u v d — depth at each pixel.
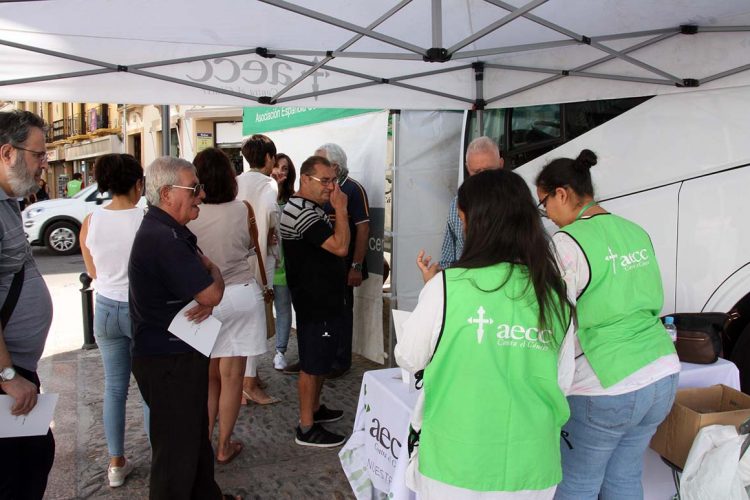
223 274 3.24
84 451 3.76
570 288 1.91
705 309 3.32
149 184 2.47
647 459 2.70
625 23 3.31
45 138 2.16
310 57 3.80
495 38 3.73
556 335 1.67
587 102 3.93
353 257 4.68
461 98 4.47
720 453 2.16
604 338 2.02
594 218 2.13
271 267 4.79
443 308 1.64
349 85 4.00
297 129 6.38
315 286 3.56
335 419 4.16
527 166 4.44
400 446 2.33
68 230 13.38
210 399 3.57
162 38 3.36
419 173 5.01
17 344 2.20
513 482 1.60
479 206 1.73
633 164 3.65
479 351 1.62
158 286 2.43
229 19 3.07
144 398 2.57
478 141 3.51
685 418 2.33
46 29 3.13
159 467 2.49
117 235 3.06
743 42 3.11
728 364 2.79
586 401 2.03
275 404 4.52
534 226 1.71
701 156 3.32
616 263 2.03
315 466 3.52
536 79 4.13
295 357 5.71
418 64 4.16
